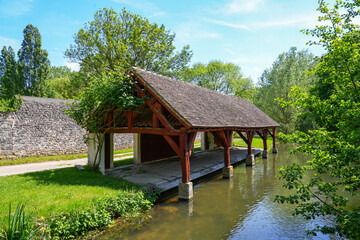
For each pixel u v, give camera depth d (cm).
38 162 1335
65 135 1566
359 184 423
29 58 3112
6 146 1281
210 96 1462
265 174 1286
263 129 1852
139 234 588
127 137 2066
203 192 955
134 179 971
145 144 1411
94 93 944
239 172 1339
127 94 902
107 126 1054
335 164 420
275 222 674
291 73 3294
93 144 1048
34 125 1411
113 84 910
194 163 1421
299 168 449
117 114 1019
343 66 441
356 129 397
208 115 1030
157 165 1321
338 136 421
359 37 475
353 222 379
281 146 2600
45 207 584
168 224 649
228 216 712
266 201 849
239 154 1855
